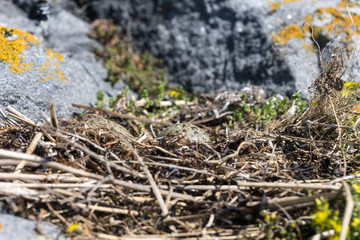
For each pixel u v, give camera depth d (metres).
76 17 6.70
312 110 3.77
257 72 5.77
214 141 3.78
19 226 2.31
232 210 2.61
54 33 6.18
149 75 6.24
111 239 2.41
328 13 5.74
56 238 2.30
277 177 3.07
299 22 5.77
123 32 6.77
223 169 2.99
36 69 4.80
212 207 2.62
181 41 6.26
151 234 2.54
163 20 6.48
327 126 3.58
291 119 3.96
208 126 4.92
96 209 2.62
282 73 5.54
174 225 2.59
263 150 3.48
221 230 2.54
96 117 3.85
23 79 4.53
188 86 6.12
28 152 3.01
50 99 4.63
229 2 6.07
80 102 5.03
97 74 5.87
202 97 5.76
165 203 2.67
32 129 3.41
